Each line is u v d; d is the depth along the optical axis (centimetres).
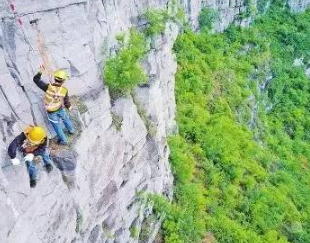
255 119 3259
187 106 2636
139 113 1873
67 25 1457
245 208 2423
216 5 3344
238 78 3234
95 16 1587
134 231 1820
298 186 3039
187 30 3039
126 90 1689
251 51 3575
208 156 2492
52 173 1304
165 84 2238
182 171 2269
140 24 2009
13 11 1300
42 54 1391
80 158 1402
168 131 2311
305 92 3838
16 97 1276
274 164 3030
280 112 3653
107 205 1593
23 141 1201
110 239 1625
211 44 3241
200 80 2834
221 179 2434
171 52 2373
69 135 1391
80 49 1501
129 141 1708
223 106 2875
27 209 1203
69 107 1370
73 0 1466
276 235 2403
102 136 1535
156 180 1981
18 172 1189
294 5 4109
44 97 1333
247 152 2764
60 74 1280
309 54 4019
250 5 3597
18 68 1312
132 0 1950
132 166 1750
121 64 1670
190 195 2242
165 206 2014
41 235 1256
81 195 1432
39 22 1383
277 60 3781
